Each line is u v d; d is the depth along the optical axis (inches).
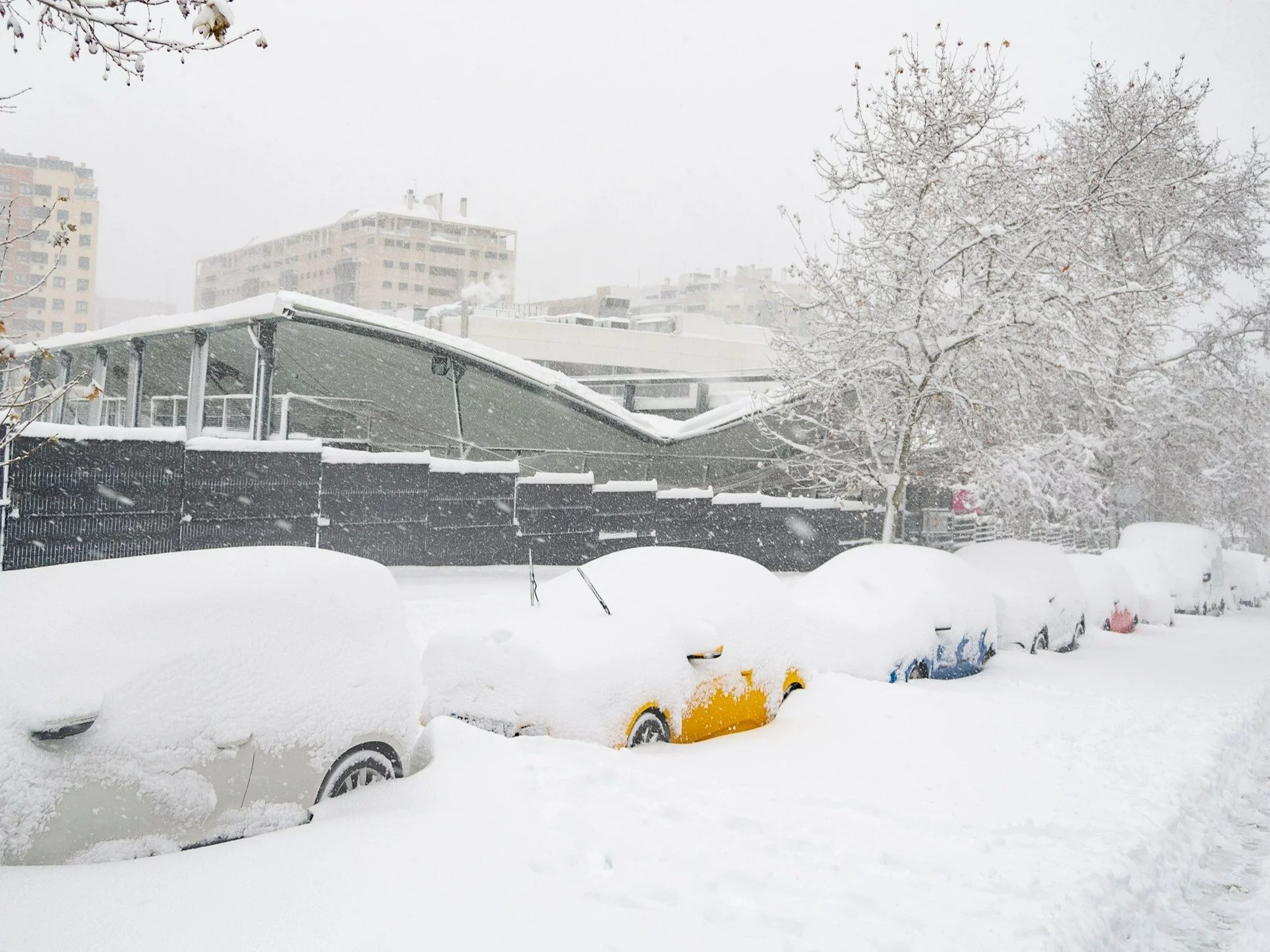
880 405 790.5
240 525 647.8
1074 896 208.1
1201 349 1290.6
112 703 190.5
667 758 295.1
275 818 212.5
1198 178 1186.0
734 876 201.5
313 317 787.4
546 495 845.8
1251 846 290.7
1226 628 877.2
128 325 948.0
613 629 312.3
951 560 529.7
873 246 754.8
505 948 160.7
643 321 3139.8
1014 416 780.6
